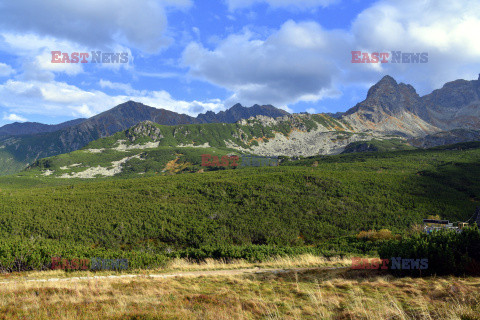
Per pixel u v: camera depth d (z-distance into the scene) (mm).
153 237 48938
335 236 48031
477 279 9594
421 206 59375
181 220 54656
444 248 11008
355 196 66062
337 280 11391
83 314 8078
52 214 56156
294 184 75062
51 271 16562
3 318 7664
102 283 12508
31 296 9969
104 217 54875
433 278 10281
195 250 22812
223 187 74812
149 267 18359
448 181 79625
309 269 14289
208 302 9273
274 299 9453
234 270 16266
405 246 11930
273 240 46594
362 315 7363
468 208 58625
